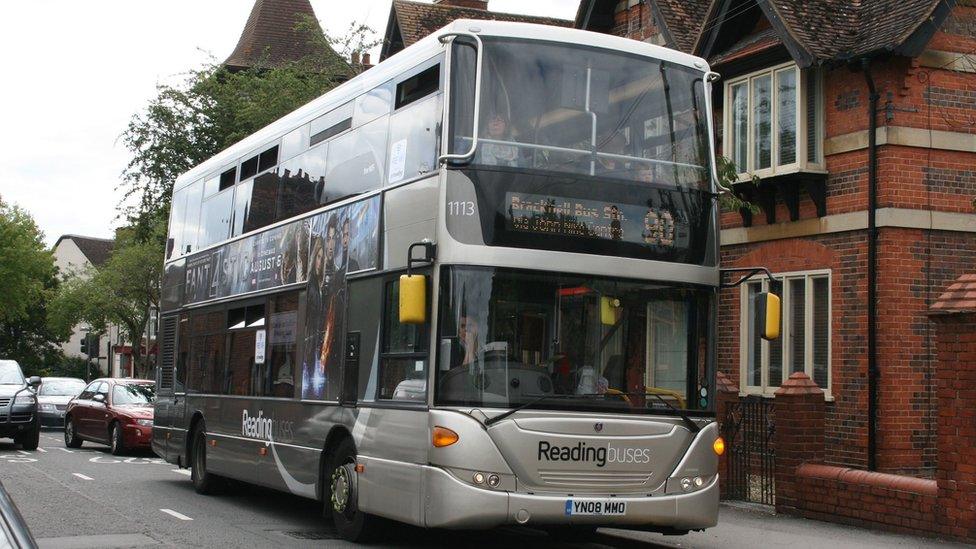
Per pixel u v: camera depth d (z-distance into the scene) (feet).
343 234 38.17
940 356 36.68
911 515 37.86
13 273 191.11
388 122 36.04
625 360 31.58
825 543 36.60
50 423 111.14
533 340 30.76
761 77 57.77
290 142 44.86
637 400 31.48
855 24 55.06
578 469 30.48
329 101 41.68
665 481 31.48
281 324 42.91
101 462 69.36
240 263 48.34
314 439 38.52
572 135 32.19
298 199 42.88
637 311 31.94
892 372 50.47
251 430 44.78
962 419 35.86
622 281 31.91
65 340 264.72
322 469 38.04
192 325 54.03
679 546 36.37
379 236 35.29
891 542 36.58
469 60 31.91
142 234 106.52
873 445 50.47
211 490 51.19
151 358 188.96
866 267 51.75
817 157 54.39
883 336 50.75
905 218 51.08
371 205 36.24
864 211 52.01
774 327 31.53
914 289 51.13
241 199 49.57
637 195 32.53
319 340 39.06
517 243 30.99
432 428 30.37
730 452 48.37
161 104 104.12
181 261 57.21
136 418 75.41
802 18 54.60
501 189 31.12
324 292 39.09
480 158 31.17
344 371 36.76
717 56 61.26
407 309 30.37
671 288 32.50
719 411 48.57
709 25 61.05
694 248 32.99
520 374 30.48
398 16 95.40
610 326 31.55
